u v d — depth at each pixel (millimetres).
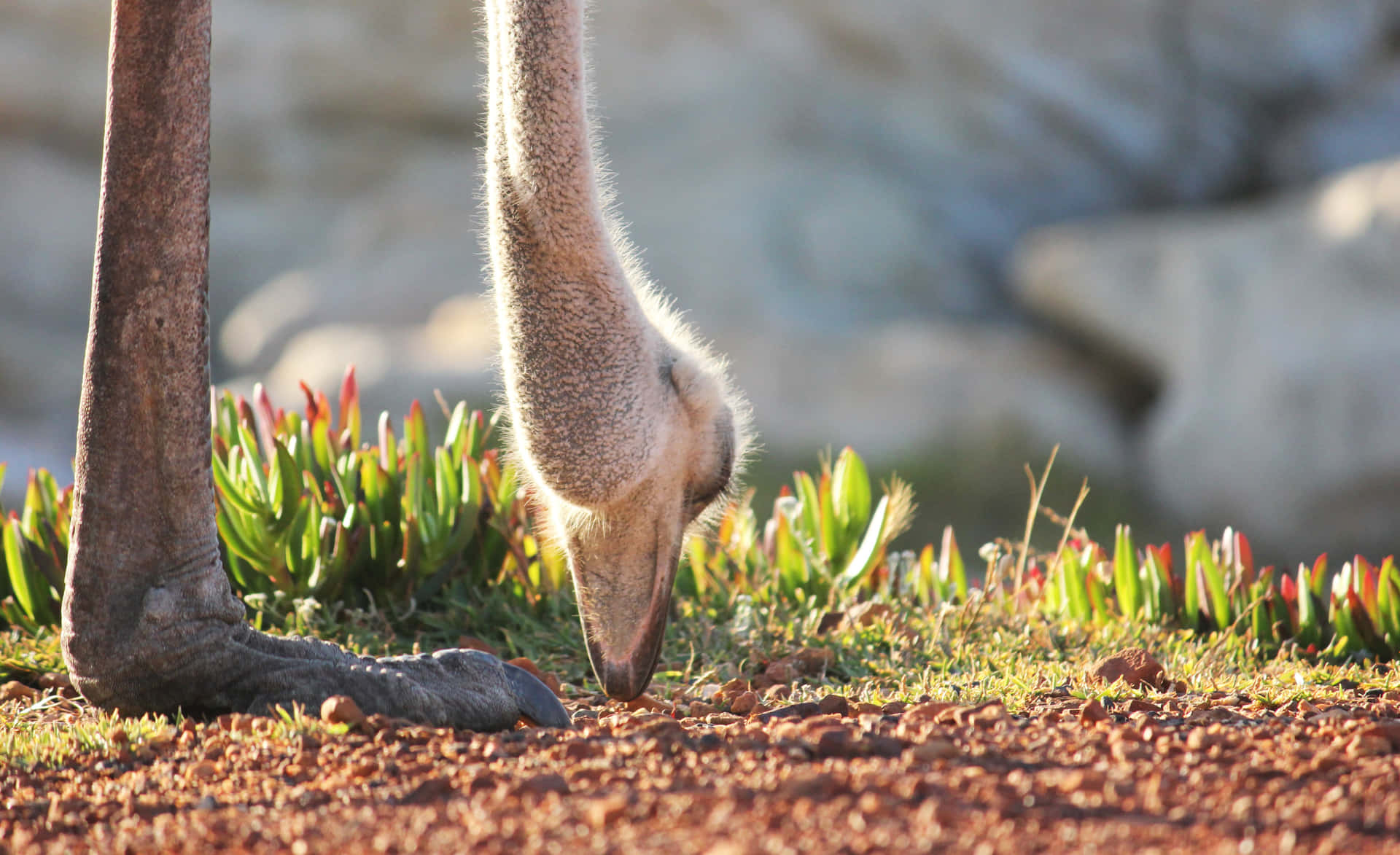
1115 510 44125
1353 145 59500
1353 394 40188
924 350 48844
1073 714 10227
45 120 66188
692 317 55531
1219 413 42688
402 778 7719
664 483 8492
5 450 48000
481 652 10117
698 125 62500
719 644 13414
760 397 48000
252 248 65125
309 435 14602
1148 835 6211
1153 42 64438
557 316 8250
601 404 8211
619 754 8109
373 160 66625
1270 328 42656
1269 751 8086
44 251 64562
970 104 63875
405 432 15383
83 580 9492
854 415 47125
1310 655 13852
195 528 9570
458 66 66750
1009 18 64188
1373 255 41938
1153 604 15000
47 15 66250
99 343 9242
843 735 8102
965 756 7883
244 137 66125
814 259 57969
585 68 8422
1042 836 6219
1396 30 65312
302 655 9938
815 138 62844
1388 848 5984
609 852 6051
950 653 13305
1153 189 64312
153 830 6906
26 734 9617
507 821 6648
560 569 14555
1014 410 46312
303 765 8117
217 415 15242
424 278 57281
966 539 42562
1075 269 49000
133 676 9500
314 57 66438
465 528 14047
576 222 8156
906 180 62781
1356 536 40094
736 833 6258
